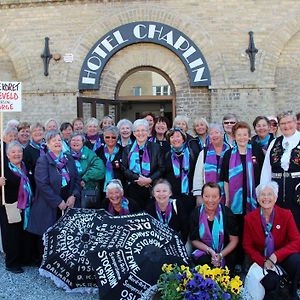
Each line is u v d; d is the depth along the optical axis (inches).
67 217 197.8
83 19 417.7
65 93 419.2
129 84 430.0
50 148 214.2
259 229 183.5
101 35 416.8
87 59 416.8
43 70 422.3
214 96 407.8
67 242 188.9
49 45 421.1
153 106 442.0
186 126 256.2
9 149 213.2
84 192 231.5
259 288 173.6
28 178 225.0
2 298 183.8
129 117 445.4
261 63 405.7
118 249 170.7
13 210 212.4
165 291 147.7
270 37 405.4
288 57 414.0
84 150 238.7
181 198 222.1
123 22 414.9
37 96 423.2
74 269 182.7
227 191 208.8
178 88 417.4
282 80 415.2
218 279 151.1
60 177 212.2
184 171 223.3
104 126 288.7
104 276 165.5
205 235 191.6
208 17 407.5
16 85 238.4
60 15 419.2
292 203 192.5
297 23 404.8
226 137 228.4
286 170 193.5
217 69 406.9
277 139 201.6
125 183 237.5
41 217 212.2
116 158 241.0
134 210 213.8
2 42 429.1
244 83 406.0
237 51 406.3
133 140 247.9
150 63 421.1
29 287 196.1
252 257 181.0
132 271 164.2
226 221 193.2
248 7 404.5
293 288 175.2
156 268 165.8
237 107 406.9
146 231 179.6
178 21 409.7
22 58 425.4
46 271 189.6
